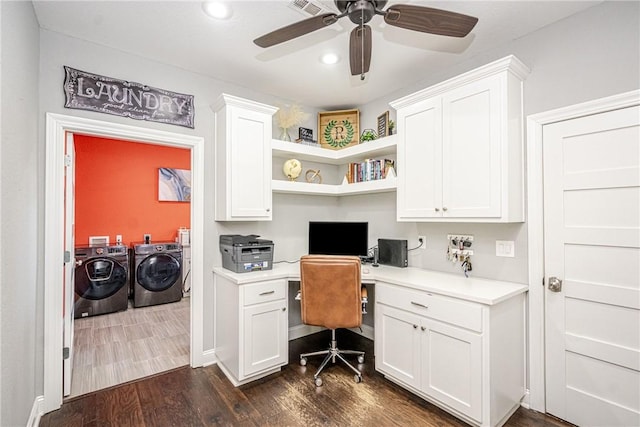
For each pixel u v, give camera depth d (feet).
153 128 8.04
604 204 5.90
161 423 6.26
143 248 14.12
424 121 7.90
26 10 5.43
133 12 6.21
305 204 11.42
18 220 4.97
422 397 7.01
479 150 6.81
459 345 6.19
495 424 5.97
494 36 7.09
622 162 5.70
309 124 11.41
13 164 4.68
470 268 7.90
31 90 5.87
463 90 7.09
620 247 5.73
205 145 8.89
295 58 8.10
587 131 6.10
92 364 8.71
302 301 7.99
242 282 7.55
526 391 6.88
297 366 8.68
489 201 6.64
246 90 9.82
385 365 7.73
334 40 7.29
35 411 6.22
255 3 6.01
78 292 12.55
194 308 8.62
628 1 5.67
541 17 6.40
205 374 8.22
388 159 10.14
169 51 7.71
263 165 9.00
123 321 12.25
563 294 6.41
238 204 8.49
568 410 6.31
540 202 6.70
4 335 4.30
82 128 7.06
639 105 5.53
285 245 10.86
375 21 6.61
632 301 5.59
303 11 6.26
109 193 14.61
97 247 13.17
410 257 9.46
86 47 7.18
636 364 5.54
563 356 6.40
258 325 7.85
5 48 4.29
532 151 6.80
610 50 5.85
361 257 10.07
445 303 6.44
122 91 7.61
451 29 5.29
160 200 15.88
